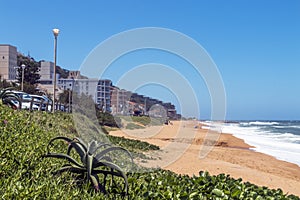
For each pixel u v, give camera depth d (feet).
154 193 15.47
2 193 10.78
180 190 16.58
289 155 70.03
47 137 25.38
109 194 14.38
